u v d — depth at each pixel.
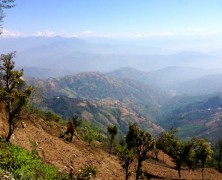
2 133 40.91
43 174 33.72
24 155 35.00
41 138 50.72
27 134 47.78
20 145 40.38
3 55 36.25
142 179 55.78
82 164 47.47
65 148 52.91
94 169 31.08
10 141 37.12
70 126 65.62
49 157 43.75
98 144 84.44
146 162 85.81
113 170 54.22
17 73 37.03
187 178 76.12
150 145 46.34
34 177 30.83
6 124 45.09
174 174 77.62
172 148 81.31
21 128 48.47
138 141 46.22
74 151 53.88
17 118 38.16
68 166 43.41
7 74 36.44
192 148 78.25
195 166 83.19
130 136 46.56
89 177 30.33
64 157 47.19
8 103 36.91
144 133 46.59
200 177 82.06
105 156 66.81
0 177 24.58
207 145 78.69
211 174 91.50
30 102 47.75
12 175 26.91
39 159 38.44
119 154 46.62
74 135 72.31
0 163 29.19
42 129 58.59
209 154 78.88
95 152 66.38
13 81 36.62
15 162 31.23
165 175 73.00
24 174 29.69
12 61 36.78
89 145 72.00
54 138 56.16
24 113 51.28
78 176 30.19
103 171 50.00
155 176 68.81
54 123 78.25
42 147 46.44
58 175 35.97
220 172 104.31
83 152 58.75
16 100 37.28
